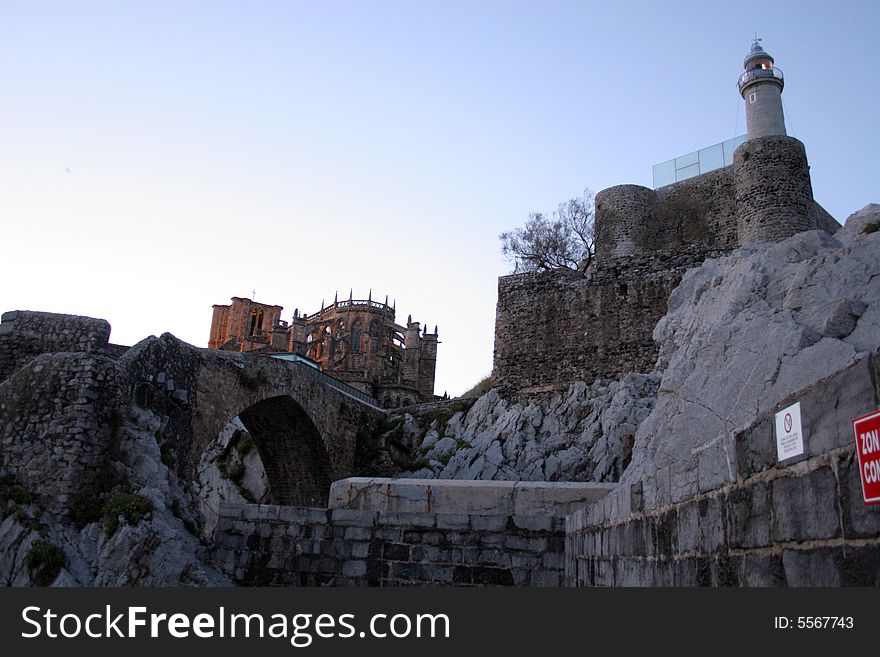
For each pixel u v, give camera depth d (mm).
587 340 38781
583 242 48094
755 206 36969
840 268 12086
